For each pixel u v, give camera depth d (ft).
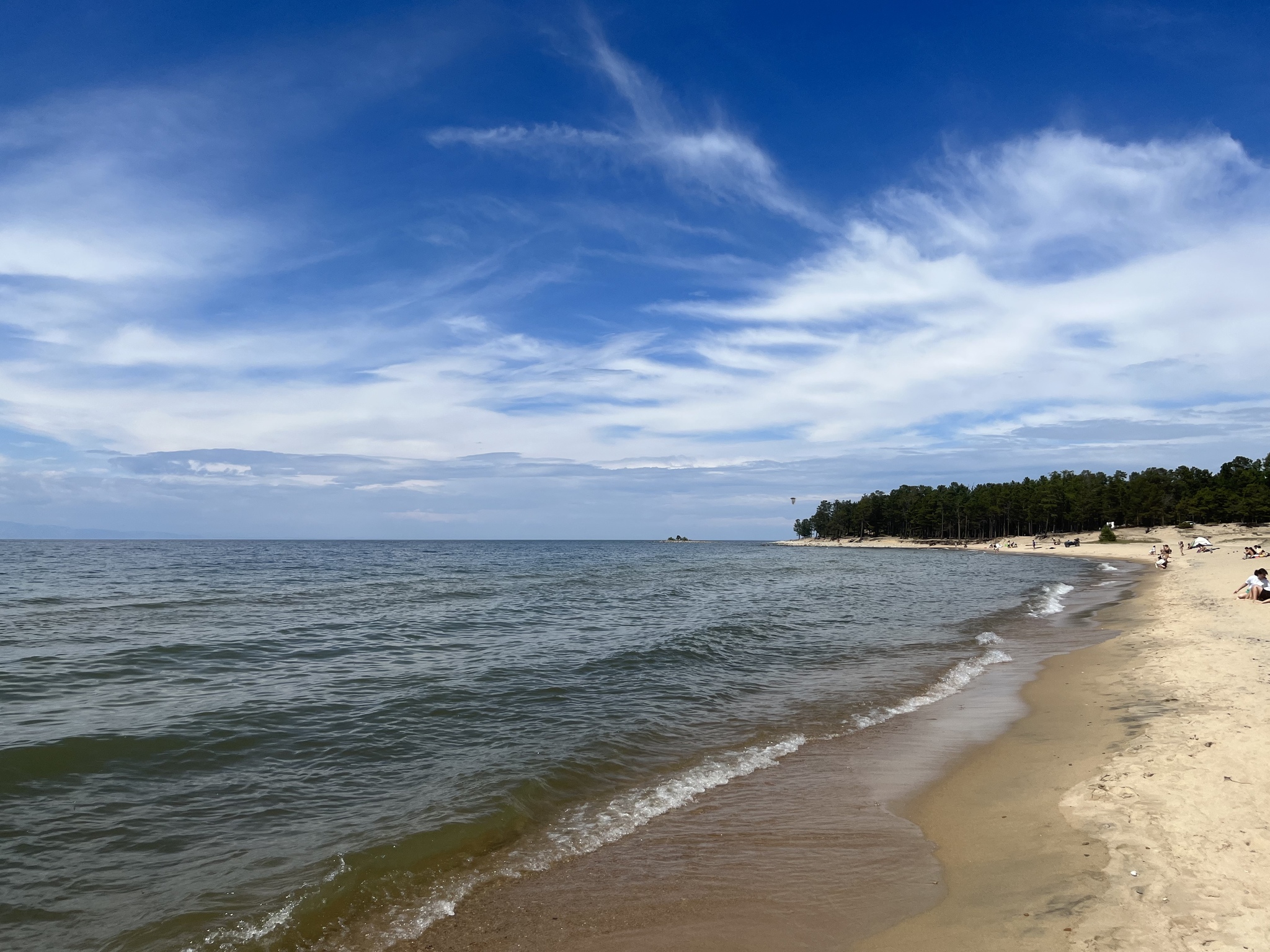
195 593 119.96
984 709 43.37
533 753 34.50
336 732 37.81
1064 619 89.15
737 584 157.28
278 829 25.81
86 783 29.94
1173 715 37.11
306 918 19.92
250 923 19.62
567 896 21.36
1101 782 27.99
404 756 34.09
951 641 71.00
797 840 25.22
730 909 20.42
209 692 46.39
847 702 45.44
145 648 61.77
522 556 360.69
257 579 160.25
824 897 20.89
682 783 31.12
